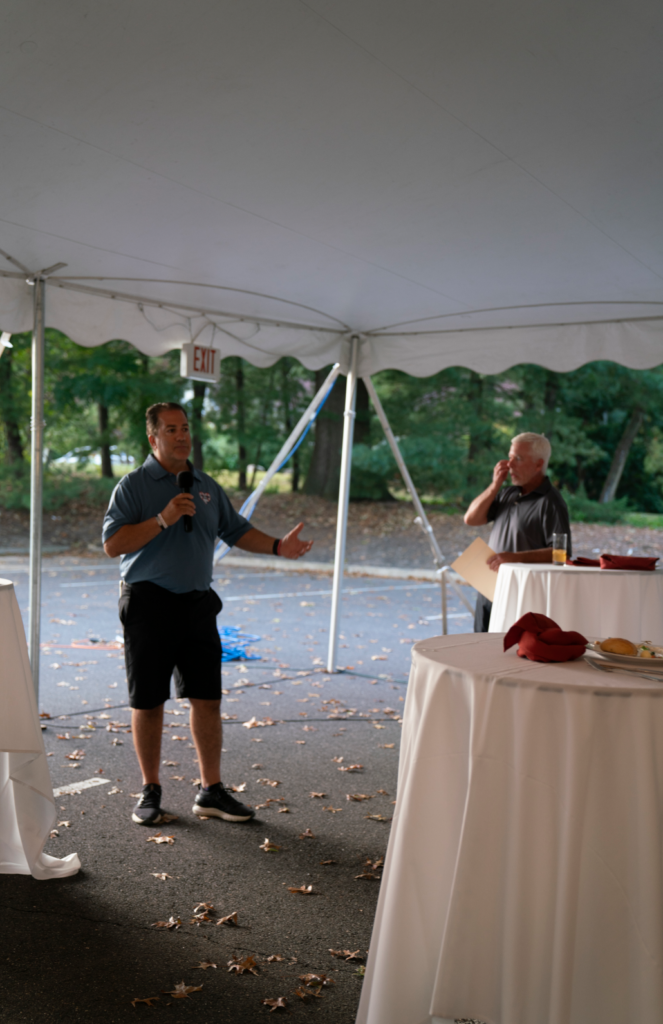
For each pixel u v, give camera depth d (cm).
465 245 420
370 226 395
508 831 180
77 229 402
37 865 296
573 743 175
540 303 530
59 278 494
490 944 181
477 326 603
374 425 2084
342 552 683
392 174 332
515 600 437
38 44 238
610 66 247
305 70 253
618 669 198
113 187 348
